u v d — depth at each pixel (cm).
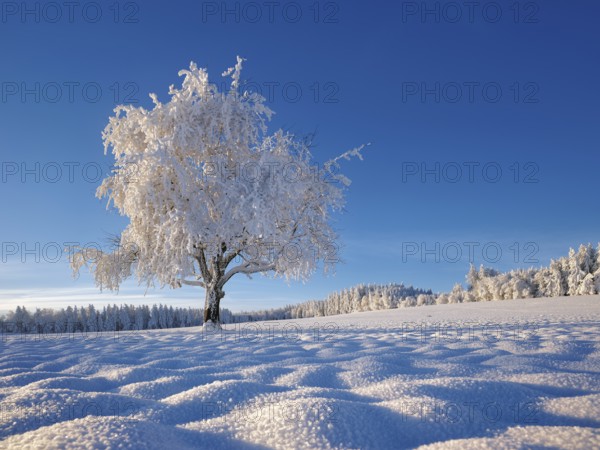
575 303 1912
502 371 293
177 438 153
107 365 394
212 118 1180
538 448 129
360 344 576
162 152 1076
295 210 1177
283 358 445
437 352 444
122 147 1211
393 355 386
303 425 158
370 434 154
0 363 440
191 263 1155
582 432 141
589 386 229
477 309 1880
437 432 157
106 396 211
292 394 210
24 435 139
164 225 1080
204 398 208
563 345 437
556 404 187
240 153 1208
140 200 1092
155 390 256
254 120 1224
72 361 447
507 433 149
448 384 216
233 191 1110
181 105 1153
